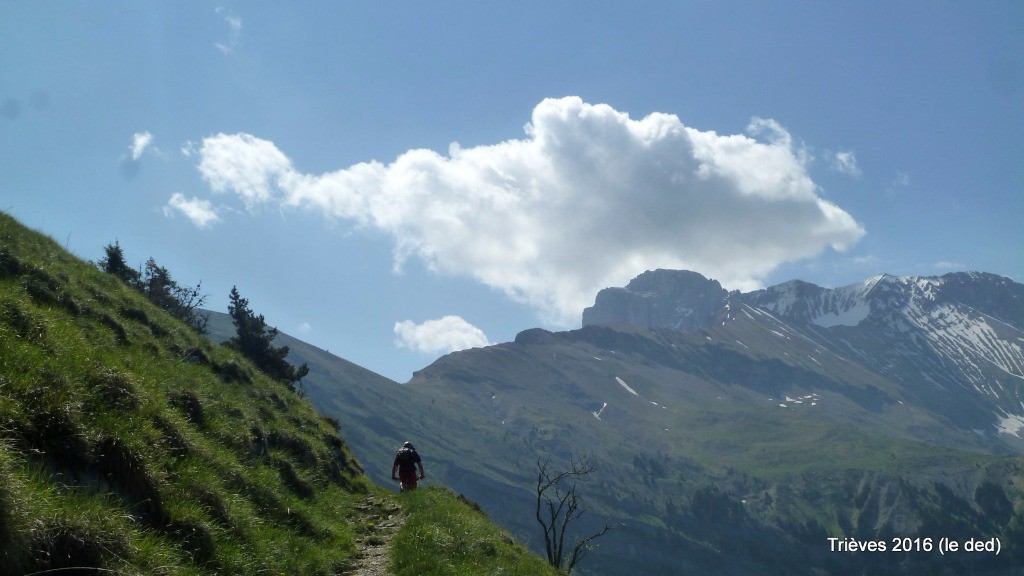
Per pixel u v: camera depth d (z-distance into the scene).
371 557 17.03
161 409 13.12
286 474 19.62
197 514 11.42
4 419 9.30
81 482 9.75
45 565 7.82
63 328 13.56
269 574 12.30
